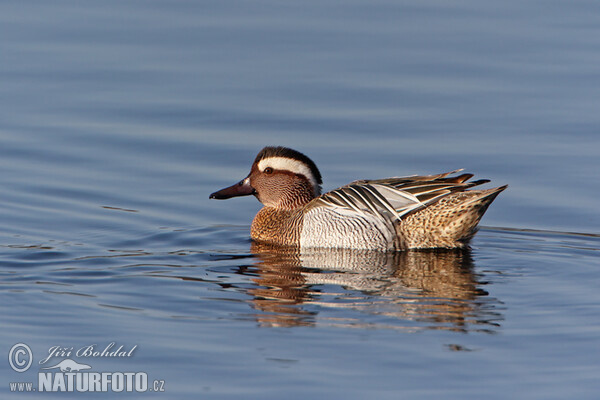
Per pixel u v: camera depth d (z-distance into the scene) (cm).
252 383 966
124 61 2234
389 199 1462
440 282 1279
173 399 941
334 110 2008
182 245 1481
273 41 2345
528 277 1302
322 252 1457
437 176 1492
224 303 1179
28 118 1955
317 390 952
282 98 2058
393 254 1436
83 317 1127
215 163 1816
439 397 941
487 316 1140
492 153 1820
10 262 1347
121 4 2614
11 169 1761
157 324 1107
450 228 1441
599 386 962
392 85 2111
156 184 1739
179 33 2397
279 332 1083
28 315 1130
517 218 1600
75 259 1373
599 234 1526
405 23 2469
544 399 937
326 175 1748
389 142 1873
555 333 1087
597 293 1230
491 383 967
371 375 981
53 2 2623
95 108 2008
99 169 1781
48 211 1606
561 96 2048
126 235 1519
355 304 1180
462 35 2381
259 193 1611
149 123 1952
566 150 1823
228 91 2089
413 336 1074
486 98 2050
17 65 2195
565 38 2353
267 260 1399
